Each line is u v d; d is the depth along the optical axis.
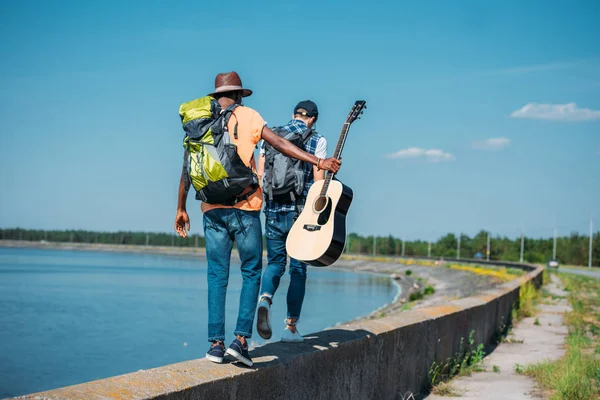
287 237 4.99
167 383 3.68
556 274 50.38
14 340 26.89
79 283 65.75
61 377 20.12
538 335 13.05
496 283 46.25
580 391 7.39
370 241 176.88
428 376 7.88
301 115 5.57
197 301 47.56
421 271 98.50
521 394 7.77
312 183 5.45
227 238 4.54
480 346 9.80
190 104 4.36
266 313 5.16
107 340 27.30
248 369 4.32
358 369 5.90
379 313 37.47
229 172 4.23
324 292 60.53
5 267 98.06
